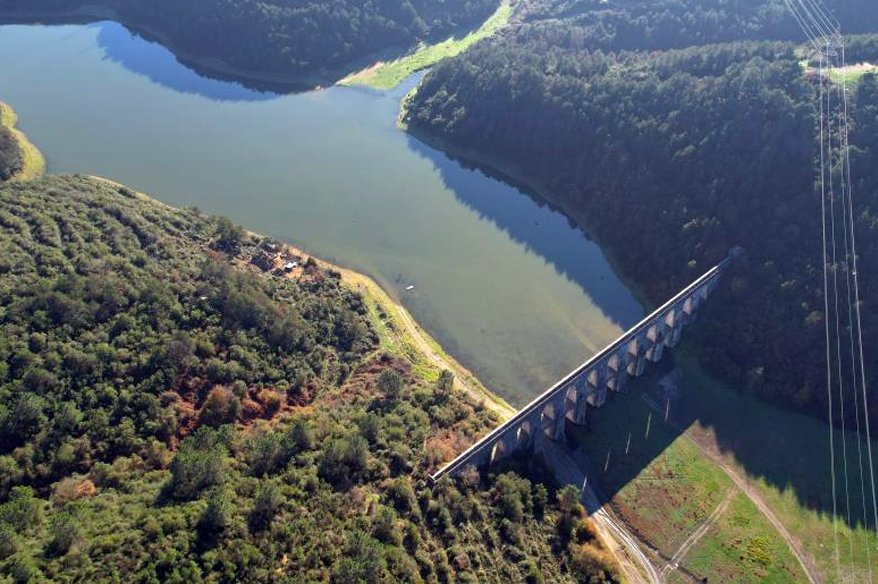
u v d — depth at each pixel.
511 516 114.56
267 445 111.56
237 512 99.25
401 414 128.75
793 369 144.50
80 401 120.50
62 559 89.50
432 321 165.00
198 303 145.88
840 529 123.50
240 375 132.88
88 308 134.88
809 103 167.00
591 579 110.69
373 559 94.19
